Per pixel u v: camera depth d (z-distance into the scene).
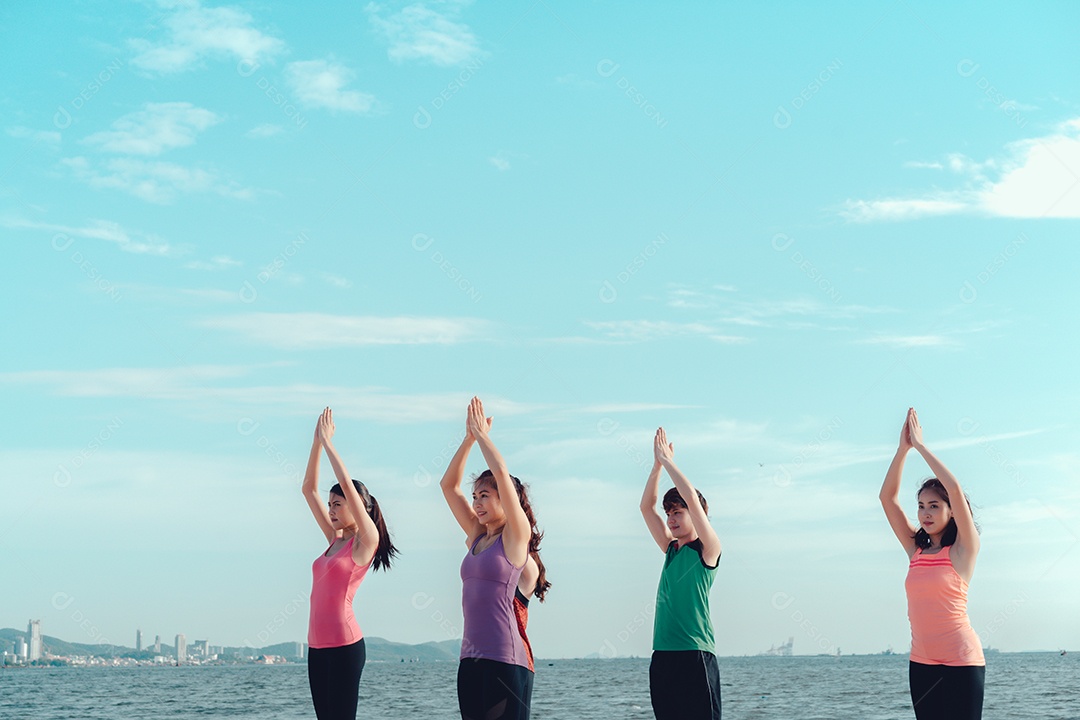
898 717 26.92
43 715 29.34
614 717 27.80
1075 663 86.50
